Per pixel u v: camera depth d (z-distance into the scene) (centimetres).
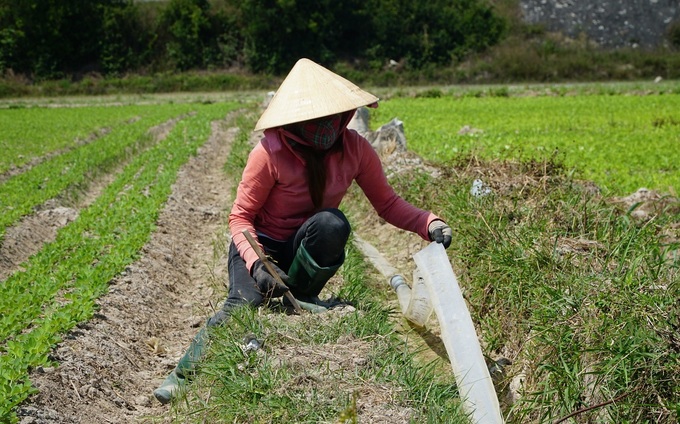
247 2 5184
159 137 2214
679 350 404
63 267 735
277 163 498
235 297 517
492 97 3928
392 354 473
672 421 382
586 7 5956
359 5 5422
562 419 400
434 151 1445
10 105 4012
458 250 690
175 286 769
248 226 509
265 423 411
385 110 2859
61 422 453
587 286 482
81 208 1205
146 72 5291
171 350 609
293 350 469
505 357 532
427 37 5381
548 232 612
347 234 503
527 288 539
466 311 471
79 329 565
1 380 458
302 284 532
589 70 5247
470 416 425
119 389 524
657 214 758
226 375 455
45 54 5112
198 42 5334
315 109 472
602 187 1036
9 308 618
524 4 5988
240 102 3803
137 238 827
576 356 436
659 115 2452
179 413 460
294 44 5281
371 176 524
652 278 478
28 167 1642
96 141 1995
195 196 1229
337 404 417
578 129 2062
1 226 916
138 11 5450
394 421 407
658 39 5831
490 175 881
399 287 623
